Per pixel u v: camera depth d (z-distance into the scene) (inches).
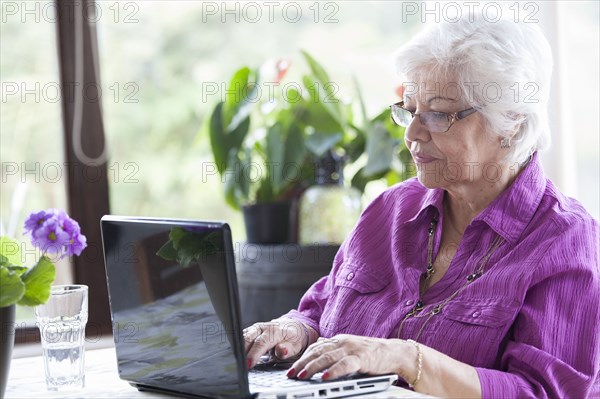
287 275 118.6
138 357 63.2
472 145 71.8
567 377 65.9
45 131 147.3
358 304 78.1
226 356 57.1
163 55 202.8
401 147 126.2
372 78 177.9
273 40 201.8
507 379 65.1
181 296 58.8
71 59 124.7
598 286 68.8
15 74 144.6
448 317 70.8
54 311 64.9
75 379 65.8
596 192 119.6
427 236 77.5
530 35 72.4
